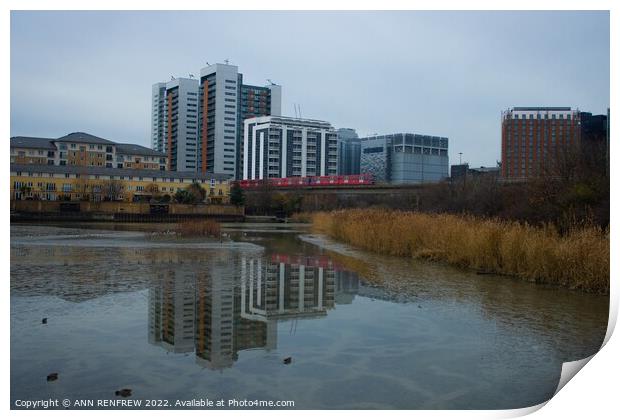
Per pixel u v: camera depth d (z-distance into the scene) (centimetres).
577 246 1573
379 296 1409
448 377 805
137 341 941
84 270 1766
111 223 5797
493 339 1001
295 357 880
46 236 3409
